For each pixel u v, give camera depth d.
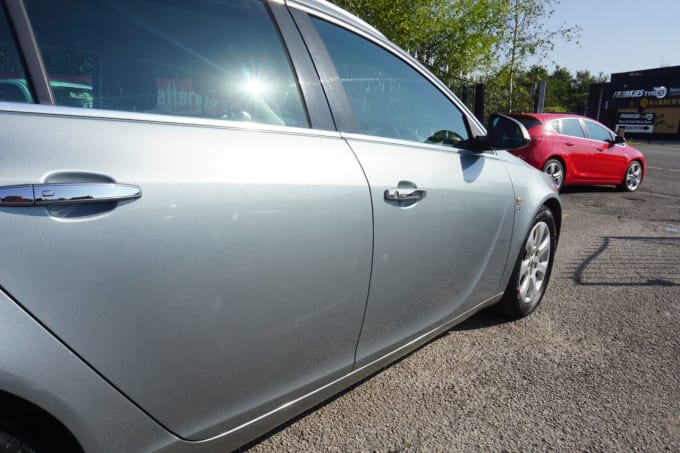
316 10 1.81
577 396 2.29
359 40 1.97
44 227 0.99
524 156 8.01
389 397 2.25
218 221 1.25
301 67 1.68
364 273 1.70
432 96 2.32
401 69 2.16
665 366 2.57
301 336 1.53
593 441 1.97
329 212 1.53
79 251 1.03
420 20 10.05
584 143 8.40
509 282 2.89
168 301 1.17
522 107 13.68
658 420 2.12
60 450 1.10
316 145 1.59
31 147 1.01
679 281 3.96
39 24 1.15
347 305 1.67
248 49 1.55
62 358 1.01
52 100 1.12
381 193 1.73
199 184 1.23
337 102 1.75
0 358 0.92
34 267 0.97
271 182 1.38
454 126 2.40
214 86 1.45
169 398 1.22
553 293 3.64
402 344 2.05
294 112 1.60
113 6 1.30
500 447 1.92
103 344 1.07
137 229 1.11
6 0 1.10
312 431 2.00
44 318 0.98
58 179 1.02
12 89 1.08
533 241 3.03
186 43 1.43
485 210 2.37
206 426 1.33
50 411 1.00
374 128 1.92
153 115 1.27
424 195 1.94
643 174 9.67
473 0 11.22
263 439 1.94
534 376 2.46
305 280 1.49
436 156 2.12
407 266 1.90
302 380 1.60
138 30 1.34
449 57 11.17
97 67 1.25
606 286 3.81
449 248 2.14
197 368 1.26
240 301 1.32
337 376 1.76
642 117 37.53
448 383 2.38
